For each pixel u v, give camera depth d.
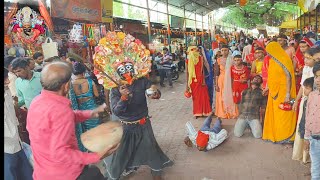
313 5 8.77
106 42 3.17
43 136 2.12
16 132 2.85
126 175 3.94
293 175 3.71
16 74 3.72
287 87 4.45
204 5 27.78
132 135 3.36
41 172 2.24
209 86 6.55
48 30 4.94
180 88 11.07
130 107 3.29
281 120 4.57
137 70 3.26
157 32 16.66
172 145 4.95
